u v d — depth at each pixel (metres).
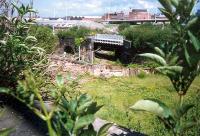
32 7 5.37
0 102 4.99
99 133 1.31
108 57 71.38
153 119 12.88
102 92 25.47
